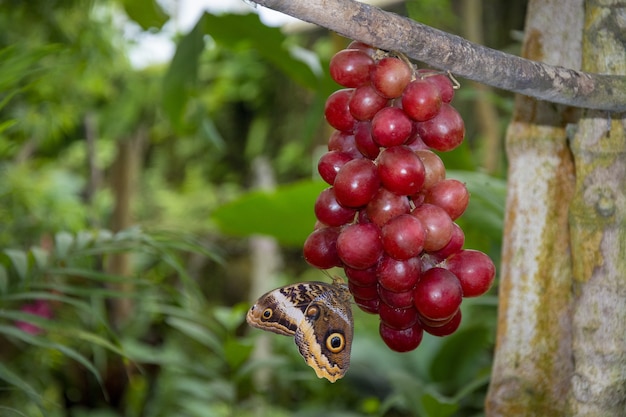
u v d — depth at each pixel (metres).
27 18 1.34
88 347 1.50
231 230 1.12
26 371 1.43
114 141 1.99
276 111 2.41
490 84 0.49
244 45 1.15
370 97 0.48
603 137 0.58
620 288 0.59
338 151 0.52
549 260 0.68
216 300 2.25
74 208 1.57
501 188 0.94
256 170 2.39
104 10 1.56
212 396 1.46
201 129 1.18
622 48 0.57
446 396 1.29
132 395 1.59
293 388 1.72
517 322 0.68
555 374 0.68
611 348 0.59
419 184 0.47
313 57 1.11
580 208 0.59
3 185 1.42
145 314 1.74
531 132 0.68
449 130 0.49
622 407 0.60
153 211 2.40
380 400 1.41
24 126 1.40
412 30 0.45
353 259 0.47
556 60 0.65
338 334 0.52
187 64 1.02
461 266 0.49
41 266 0.78
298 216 1.07
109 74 1.79
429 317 0.48
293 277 2.29
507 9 1.82
